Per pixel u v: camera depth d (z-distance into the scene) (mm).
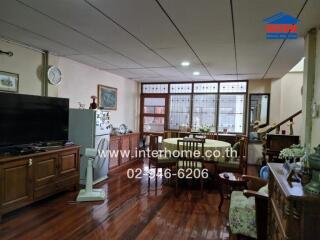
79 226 2586
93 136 4086
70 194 3592
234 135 5840
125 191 3807
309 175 1426
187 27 2639
